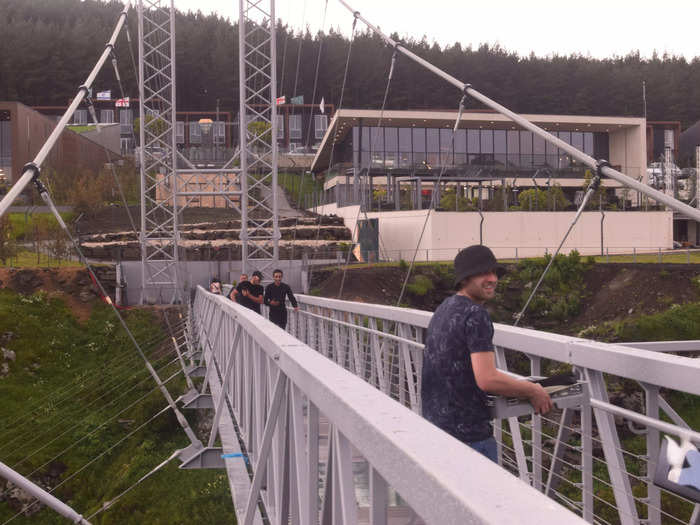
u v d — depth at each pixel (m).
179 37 150.12
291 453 3.18
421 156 60.12
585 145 64.81
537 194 51.50
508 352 23.66
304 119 124.31
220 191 36.22
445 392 2.78
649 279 41.66
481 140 61.41
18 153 70.00
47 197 9.64
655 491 3.11
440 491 1.15
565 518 0.97
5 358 35.91
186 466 7.55
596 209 54.38
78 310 41.03
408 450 1.34
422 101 140.50
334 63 145.50
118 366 34.91
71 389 33.66
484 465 1.23
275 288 12.84
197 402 11.88
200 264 43.53
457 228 48.62
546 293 43.22
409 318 6.85
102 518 24.83
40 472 27.45
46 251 50.41
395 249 51.06
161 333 37.62
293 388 3.02
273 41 35.28
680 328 37.81
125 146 124.50
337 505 2.12
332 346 10.78
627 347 3.61
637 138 63.25
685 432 2.38
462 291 2.90
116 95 146.75
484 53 138.12
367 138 59.41
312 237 53.66
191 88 150.25
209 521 23.98
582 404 2.78
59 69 143.38
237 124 122.31
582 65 137.75
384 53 144.88
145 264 40.16
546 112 135.25
